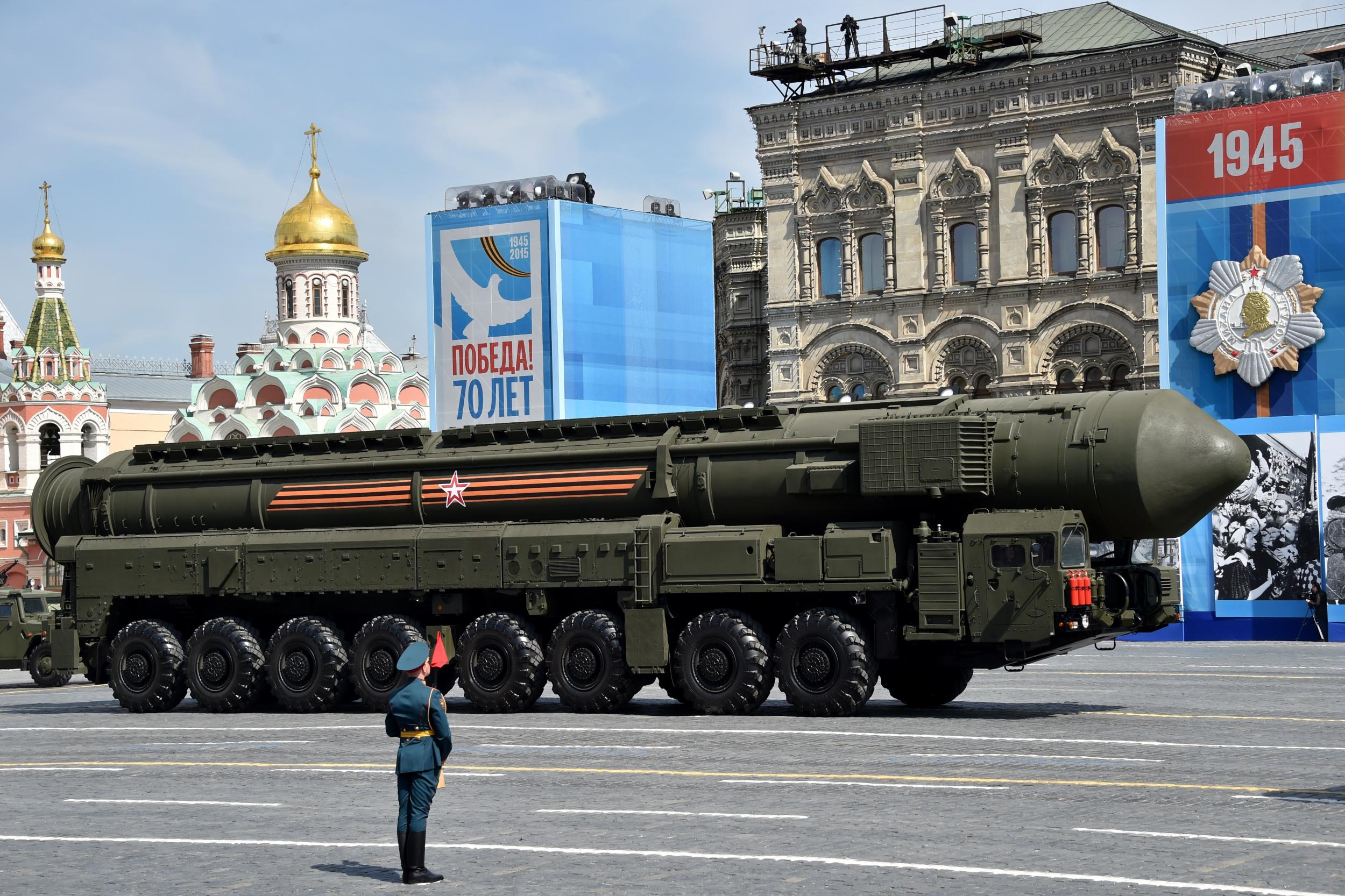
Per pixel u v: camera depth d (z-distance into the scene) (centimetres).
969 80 12738
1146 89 12000
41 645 8631
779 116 13650
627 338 12800
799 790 3481
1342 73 10350
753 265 17588
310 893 2559
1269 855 2653
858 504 5016
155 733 5197
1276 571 9744
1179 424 4788
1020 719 4803
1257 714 4872
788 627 4978
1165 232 10388
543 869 2683
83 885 2662
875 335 13275
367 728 5078
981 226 12769
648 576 5188
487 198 13462
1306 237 9931
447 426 12825
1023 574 4684
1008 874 2533
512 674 5344
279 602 5969
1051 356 12525
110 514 6312
